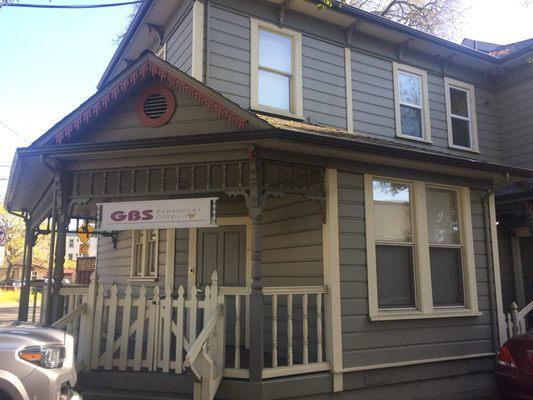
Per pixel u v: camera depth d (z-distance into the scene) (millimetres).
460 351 7586
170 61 9070
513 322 8438
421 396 7098
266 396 5648
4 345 3955
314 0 8547
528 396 5723
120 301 6289
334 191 6730
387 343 6840
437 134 10383
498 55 12633
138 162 6320
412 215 7691
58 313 6340
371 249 6977
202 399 5105
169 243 8852
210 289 6000
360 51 9555
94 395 5699
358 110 9281
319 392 6105
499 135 11758
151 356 6047
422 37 9922
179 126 6324
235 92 7980
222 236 8727
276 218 8102
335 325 6398
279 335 7566
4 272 55719
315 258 6906
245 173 6035
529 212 9805
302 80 8680
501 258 11172
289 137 5668
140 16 9227
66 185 6520
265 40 8531
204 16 7953
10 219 40938
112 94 6398
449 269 8031
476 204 8516
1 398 3816
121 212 6293
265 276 8266
